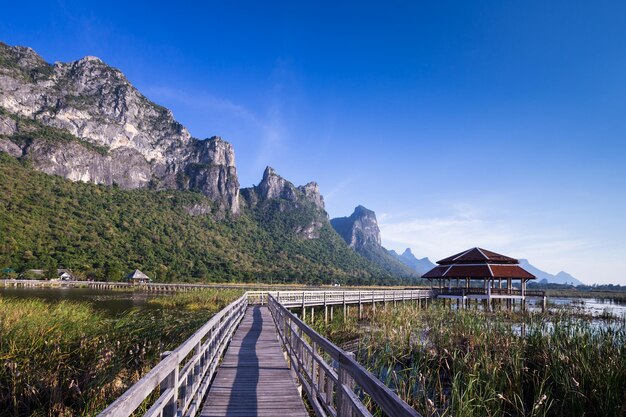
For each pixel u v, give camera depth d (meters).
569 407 9.24
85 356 9.68
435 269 41.81
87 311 21.23
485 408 8.26
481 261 38.72
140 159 197.62
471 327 16.34
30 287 67.75
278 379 8.26
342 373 4.26
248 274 123.94
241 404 6.59
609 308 42.16
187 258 135.38
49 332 11.18
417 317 23.12
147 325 15.02
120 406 2.38
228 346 12.38
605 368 9.80
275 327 16.52
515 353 11.69
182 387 5.28
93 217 138.12
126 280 87.56
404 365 12.52
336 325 22.22
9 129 163.50
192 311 29.55
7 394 7.59
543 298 36.12
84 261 97.88
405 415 2.32
